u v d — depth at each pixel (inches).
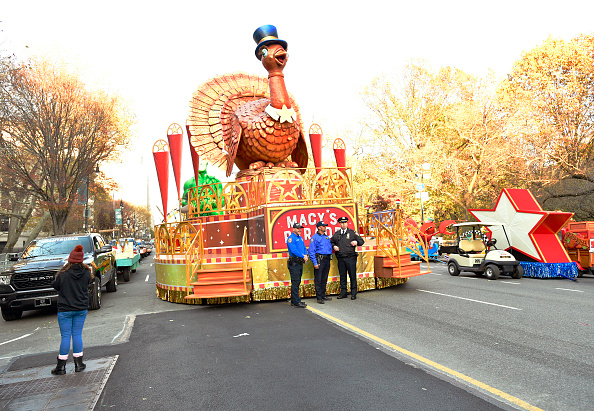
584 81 1053.2
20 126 880.9
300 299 383.6
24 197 1081.4
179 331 290.0
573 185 1048.8
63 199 957.2
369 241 536.1
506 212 591.5
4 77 714.8
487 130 1192.8
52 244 462.6
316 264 381.1
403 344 235.9
